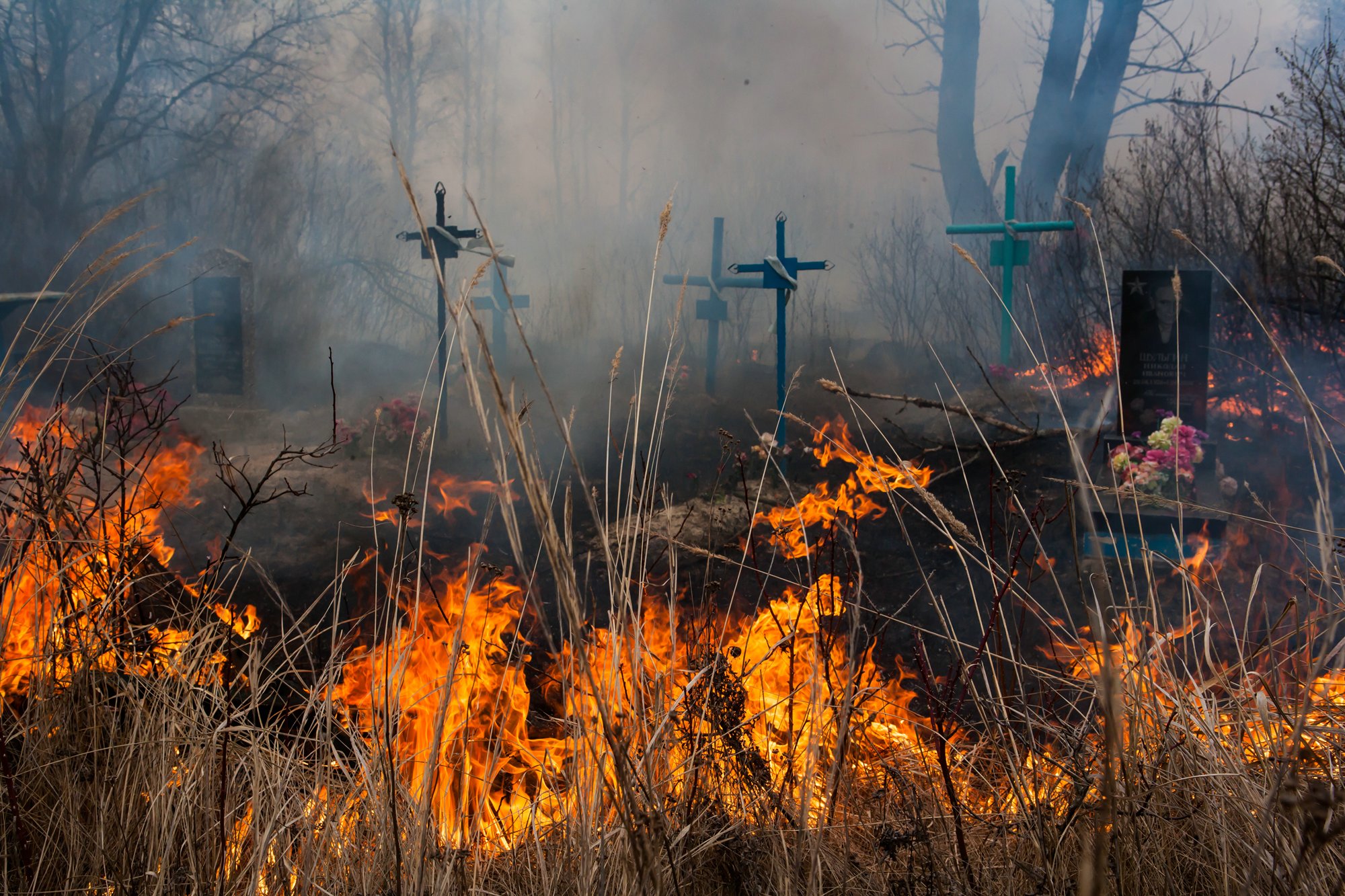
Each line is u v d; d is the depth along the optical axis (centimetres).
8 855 200
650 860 160
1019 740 243
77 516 259
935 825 222
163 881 187
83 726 229
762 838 214
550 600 444
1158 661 230
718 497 614
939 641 446
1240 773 192
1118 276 997
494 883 216
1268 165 897
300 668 317
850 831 221
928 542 554
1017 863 194
